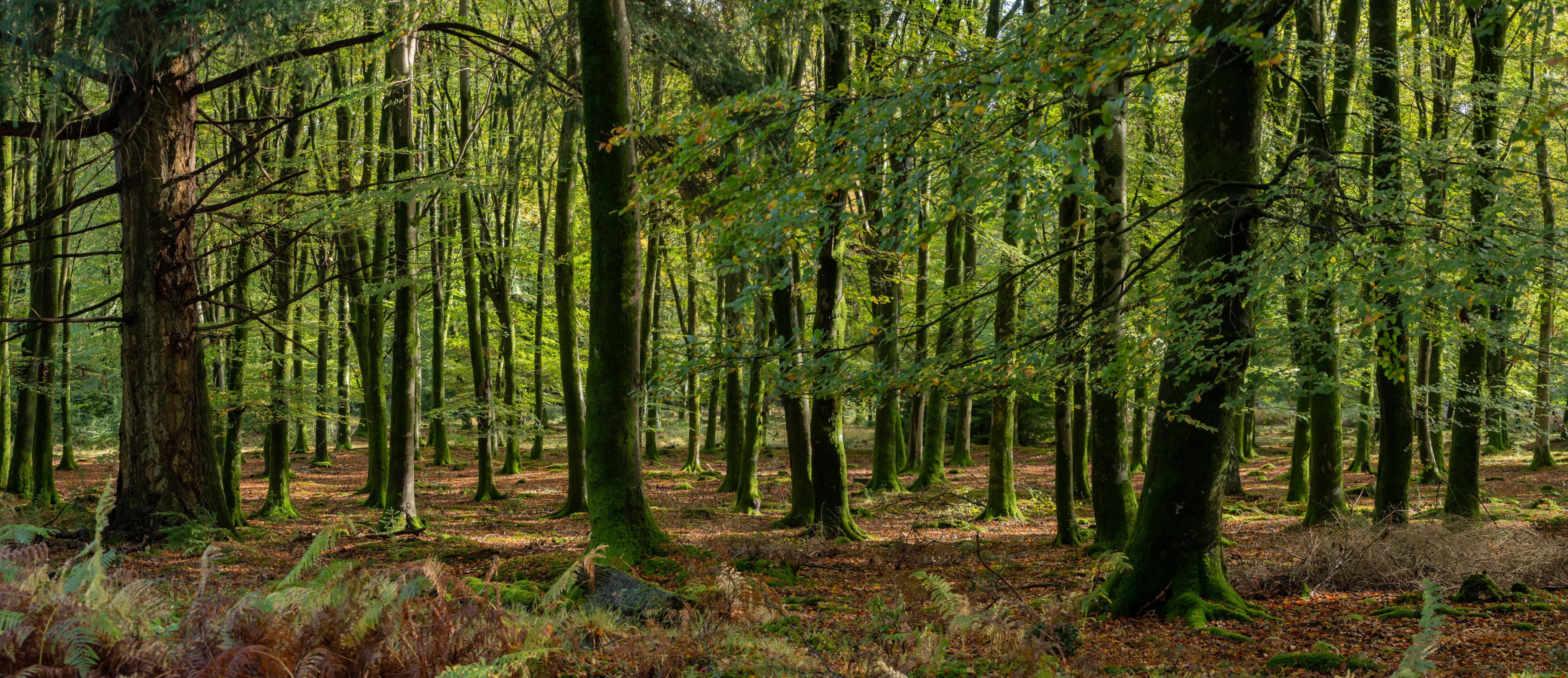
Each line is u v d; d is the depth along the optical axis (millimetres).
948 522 14719
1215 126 6680
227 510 12516
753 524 14664
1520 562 7988
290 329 16125
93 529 11492
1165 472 7094
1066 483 11680
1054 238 10211
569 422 16766
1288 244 6566
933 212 5668
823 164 5281
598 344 9664
